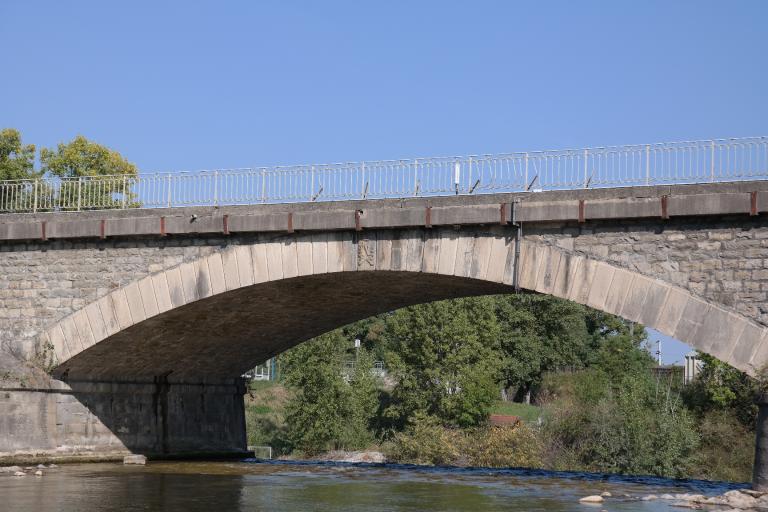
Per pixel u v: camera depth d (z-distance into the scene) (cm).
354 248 3012
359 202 2991
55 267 3475
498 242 2808
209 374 4231
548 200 2722
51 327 3453
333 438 6438
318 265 3062
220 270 3216
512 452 5391
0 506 2314
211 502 2462
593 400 6244
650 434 5175
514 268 2778
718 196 2483
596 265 2656
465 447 5622
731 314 2461
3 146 5994
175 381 4041
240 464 3844
